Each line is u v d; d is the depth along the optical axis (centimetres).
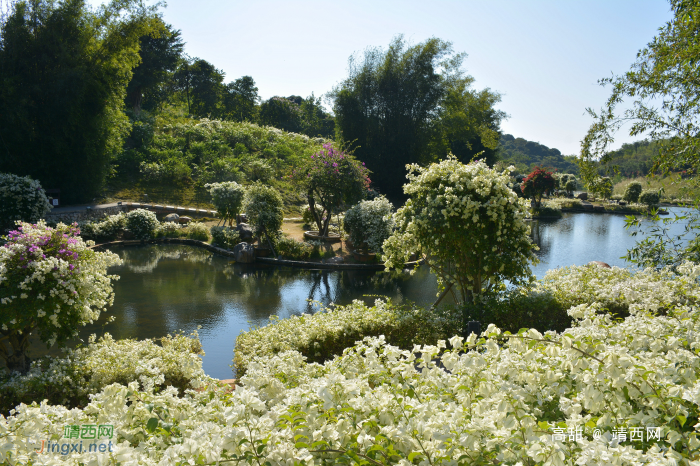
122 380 424
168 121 3156
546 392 216
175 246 1598
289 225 2011
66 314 468
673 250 586
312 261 1380
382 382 247
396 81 2827
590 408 194
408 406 197
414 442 173
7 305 432
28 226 482
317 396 196
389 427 181
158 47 3266
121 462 163
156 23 1975
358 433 184
